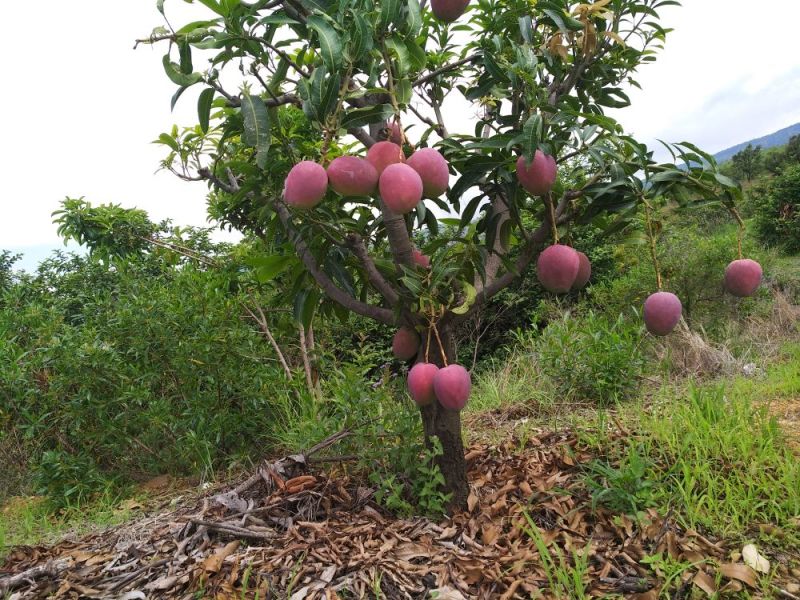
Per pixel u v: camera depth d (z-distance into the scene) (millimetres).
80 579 2514
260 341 5270
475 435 4000
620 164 2232
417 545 2408
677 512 2496
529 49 2217
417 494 2699
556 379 4977
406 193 1707
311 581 2223
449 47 3035
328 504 2789
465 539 2447
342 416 3789
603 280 8258
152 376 4602
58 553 2975
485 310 8398
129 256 5336
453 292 2463
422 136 2303
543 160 2045
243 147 3648
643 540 2350
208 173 3736
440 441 2664
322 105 1842
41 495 4707
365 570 2264
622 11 2680
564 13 2322
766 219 11438
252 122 1943
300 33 2166
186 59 2016
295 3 2148
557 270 2072
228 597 2172
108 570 2572
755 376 5113
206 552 2535
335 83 1820
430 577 2221
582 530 2482
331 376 5055
